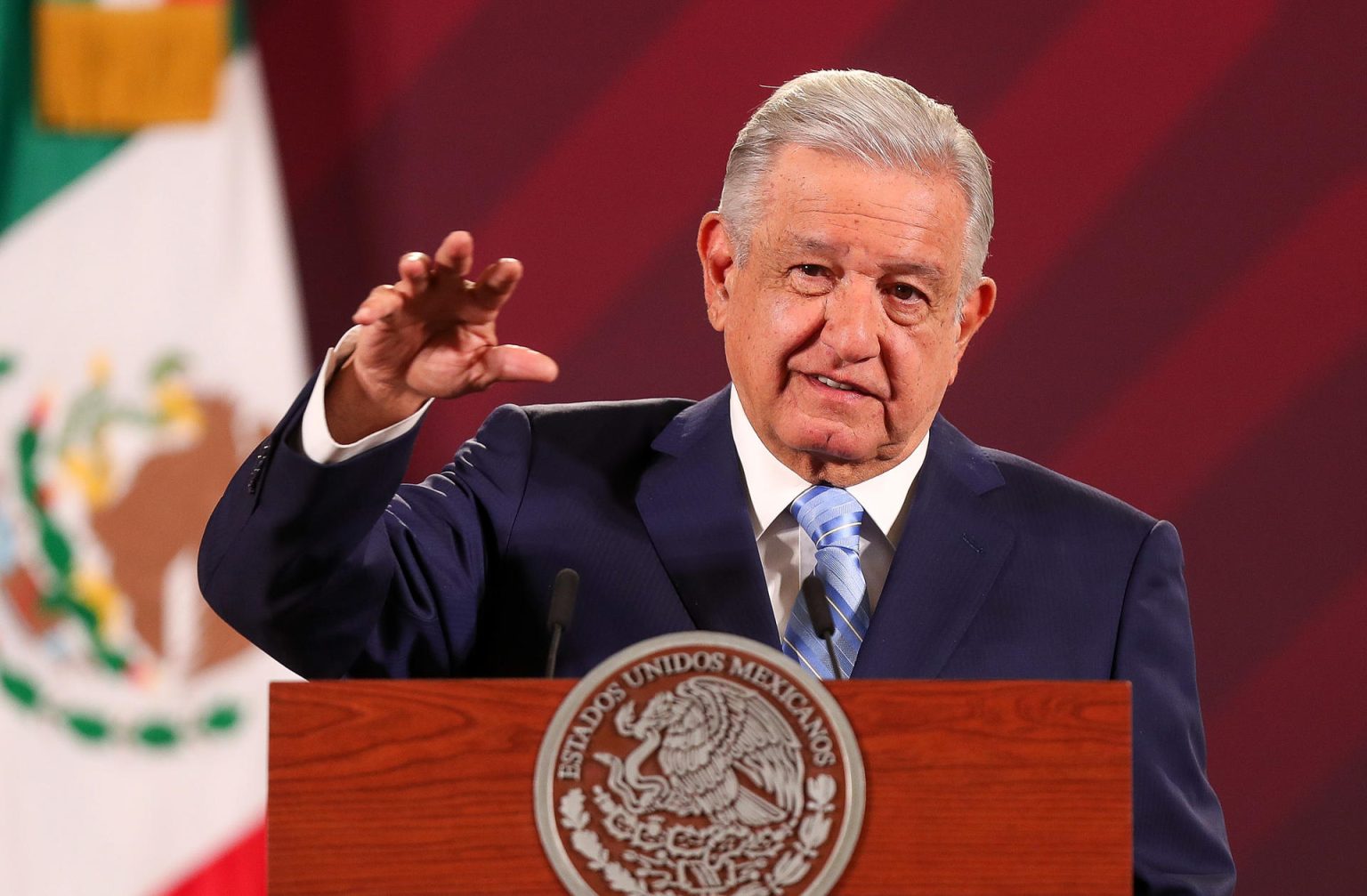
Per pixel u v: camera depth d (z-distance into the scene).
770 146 6.89
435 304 5.66
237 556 6.02
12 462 12.55
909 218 6.66
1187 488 13.27
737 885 4.82
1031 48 13.42
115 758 12.45
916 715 4.95
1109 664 7.05
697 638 4.94
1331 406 13.22
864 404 6.74
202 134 12.95
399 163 13.25
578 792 4.85
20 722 12.41
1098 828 4.95
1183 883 6.63
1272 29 13.35
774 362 6.80
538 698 4.91
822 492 7.07
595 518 7.20
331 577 6.18
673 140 13.41
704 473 7.23
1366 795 13.05
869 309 6.66
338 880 4.82
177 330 12.75
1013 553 7.14
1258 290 13.29
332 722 4.87
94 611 12.54
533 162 13.35
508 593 7.14
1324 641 13.13
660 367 13.34
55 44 12.81
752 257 6.90
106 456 12.61
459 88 13.33
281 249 12.99
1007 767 4.94
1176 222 13.35
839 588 6.85
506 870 4.83
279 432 6.00
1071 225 13.38
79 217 12.75
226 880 12.41
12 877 12.27
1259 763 13.11
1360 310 13.23
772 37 13.41
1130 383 13.32
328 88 13.20
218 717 12.55
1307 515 13.19
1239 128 13.34
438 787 4.86
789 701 4.92
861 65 13.43
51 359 12.62
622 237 13.37
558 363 13.34
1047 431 13.34
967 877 4.89
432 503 7.21
